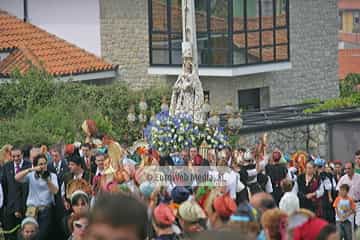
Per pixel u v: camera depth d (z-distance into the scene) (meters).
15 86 48.06
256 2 58.78
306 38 63.06
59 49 59.34
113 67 60.03
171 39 58.94
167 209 18.53
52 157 27.28
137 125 48.16
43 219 24.86
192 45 38.78
